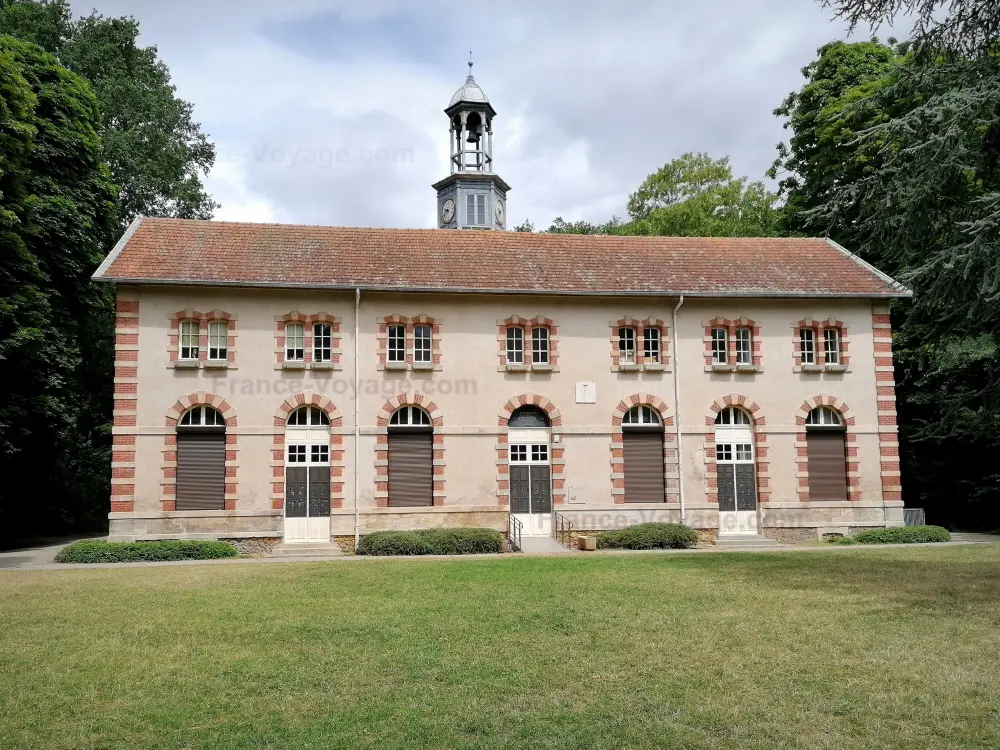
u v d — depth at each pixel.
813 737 7.46
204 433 25.31
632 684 9.09
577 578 16.91
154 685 9.34
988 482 30.22
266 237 28.25
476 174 34.47
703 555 21.81
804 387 28.31
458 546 24.59
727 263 29.89
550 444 27.23
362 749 7.40
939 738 7.41
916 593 14.49
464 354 26.98
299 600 14.50
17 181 24.52
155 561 22.56
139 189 37.72
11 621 12.73
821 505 27.83
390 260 27.70
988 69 15.48
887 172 16.38
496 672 9.64
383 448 26.11
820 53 39.16
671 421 27.70
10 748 7.50
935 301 16.19
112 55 38.66
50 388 27.62
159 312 25.27
